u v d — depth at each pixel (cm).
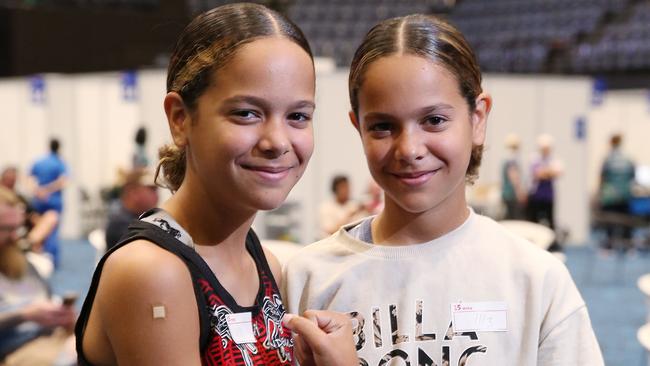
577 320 125
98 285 97
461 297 127
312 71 100
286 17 102
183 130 101
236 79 95
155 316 92
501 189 902
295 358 115
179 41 102
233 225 104
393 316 128
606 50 1226
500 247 131
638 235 1076
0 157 1069
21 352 257
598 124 1195
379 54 121
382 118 121
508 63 1258
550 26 1341
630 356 525
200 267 99
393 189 123
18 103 1046
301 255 138
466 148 123
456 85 121
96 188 1048
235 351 100
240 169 96
